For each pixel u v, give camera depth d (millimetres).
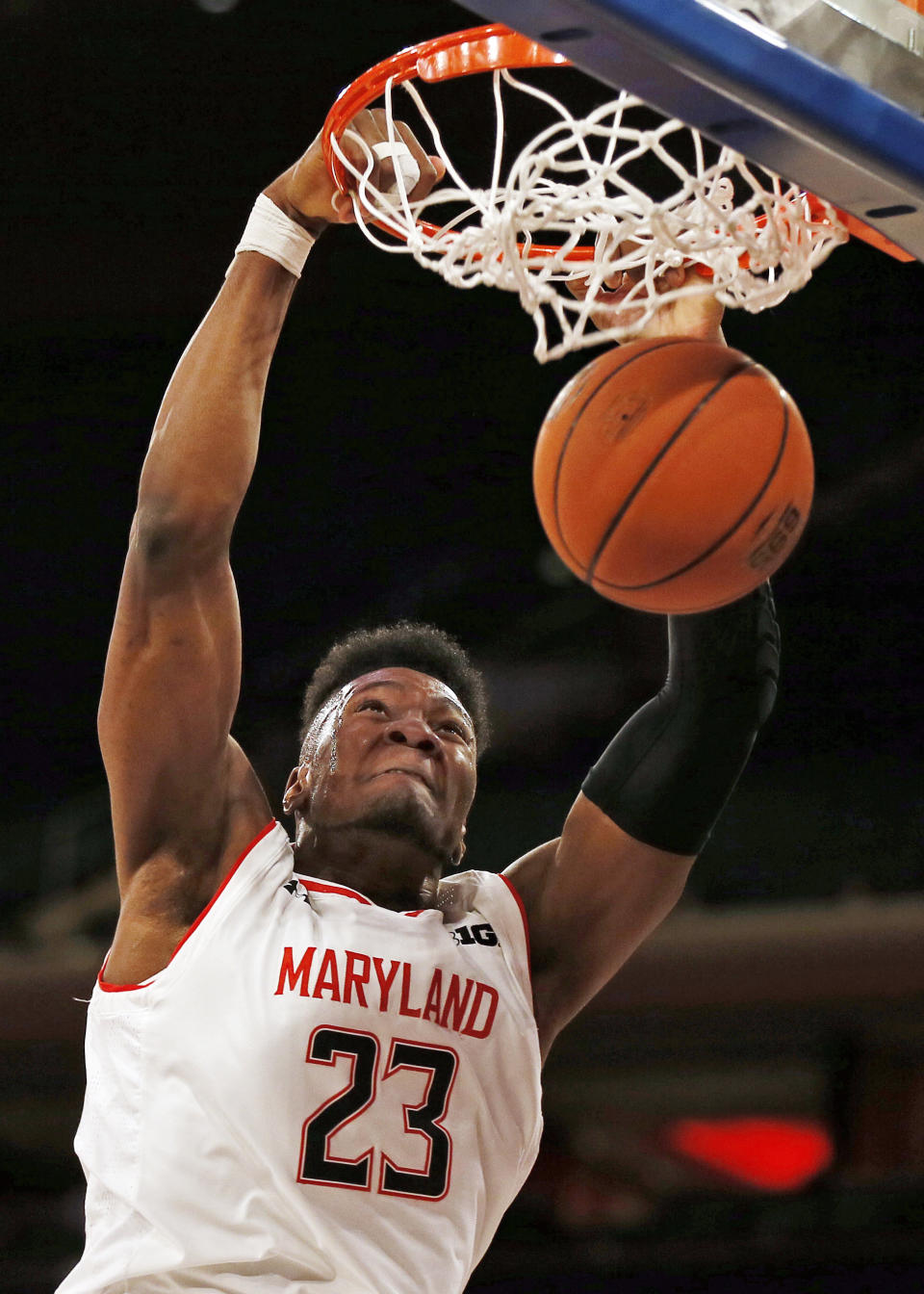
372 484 10016
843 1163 8227
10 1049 8141
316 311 9359
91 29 8188
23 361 9688
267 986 2635
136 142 8703
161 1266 2490
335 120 2754
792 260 2525
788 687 9602
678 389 2287
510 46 2713
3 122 8555
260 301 2826
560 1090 8727
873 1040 8367
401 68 2746
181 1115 2559
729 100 2072
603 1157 8500
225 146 8750
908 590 9531
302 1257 2496
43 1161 8375
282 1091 2559
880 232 2387
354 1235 2529
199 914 2764
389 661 3398
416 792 2912
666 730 3025
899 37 2225
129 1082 2621
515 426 9773
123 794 2775
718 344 2451
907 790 9125
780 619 9695
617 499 2238
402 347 9508
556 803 9547
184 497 2695
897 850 8906
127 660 2734
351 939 2730
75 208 8953
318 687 3439
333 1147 2562
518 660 10062
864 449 9250
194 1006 2627
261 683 10070
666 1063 8633
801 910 8172
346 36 8250
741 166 2486
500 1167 2781
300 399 9742
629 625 9883
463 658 3490
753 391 2307
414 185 2826
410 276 9109
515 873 3143
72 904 8961
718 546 2240
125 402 9906
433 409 9766
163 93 8492
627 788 3031
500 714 9844
